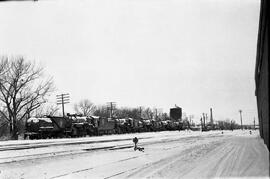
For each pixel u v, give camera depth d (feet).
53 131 148.15
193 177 38.63
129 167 58.23
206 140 144.46
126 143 120.88
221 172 39.60
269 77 35.27
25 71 186.91
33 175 54.29
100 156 78.74
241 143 98.22
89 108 398.01
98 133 189.78
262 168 38.91
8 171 56.03
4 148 82.84
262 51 48.52
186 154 73.51
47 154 77.56
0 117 190.80
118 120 230.48
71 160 70.79
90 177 48.85
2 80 182.09
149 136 174.50
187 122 432.66
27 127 144.87
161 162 61.31
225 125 548.72
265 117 56.59
